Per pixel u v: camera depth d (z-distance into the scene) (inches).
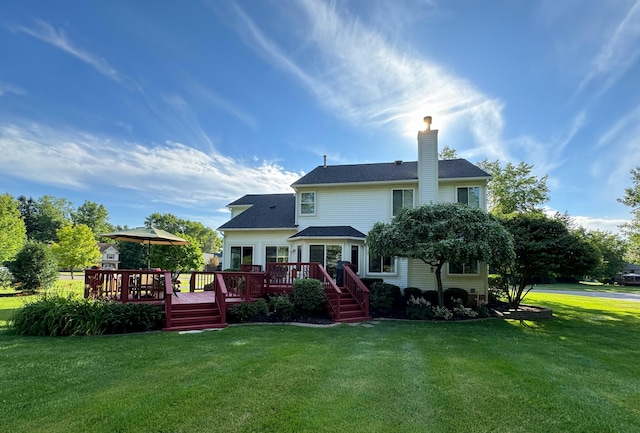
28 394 169.6
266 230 685.3
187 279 1391.5
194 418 146.8
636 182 899.4
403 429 141.2
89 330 312.5
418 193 611.5
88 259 1406.3
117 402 161.2
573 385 199.9
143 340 296.0
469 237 436.5
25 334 309.0
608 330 395.9
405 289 569.3
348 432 137.6
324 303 454.3
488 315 486.9
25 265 689.0
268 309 422.9
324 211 661.3
